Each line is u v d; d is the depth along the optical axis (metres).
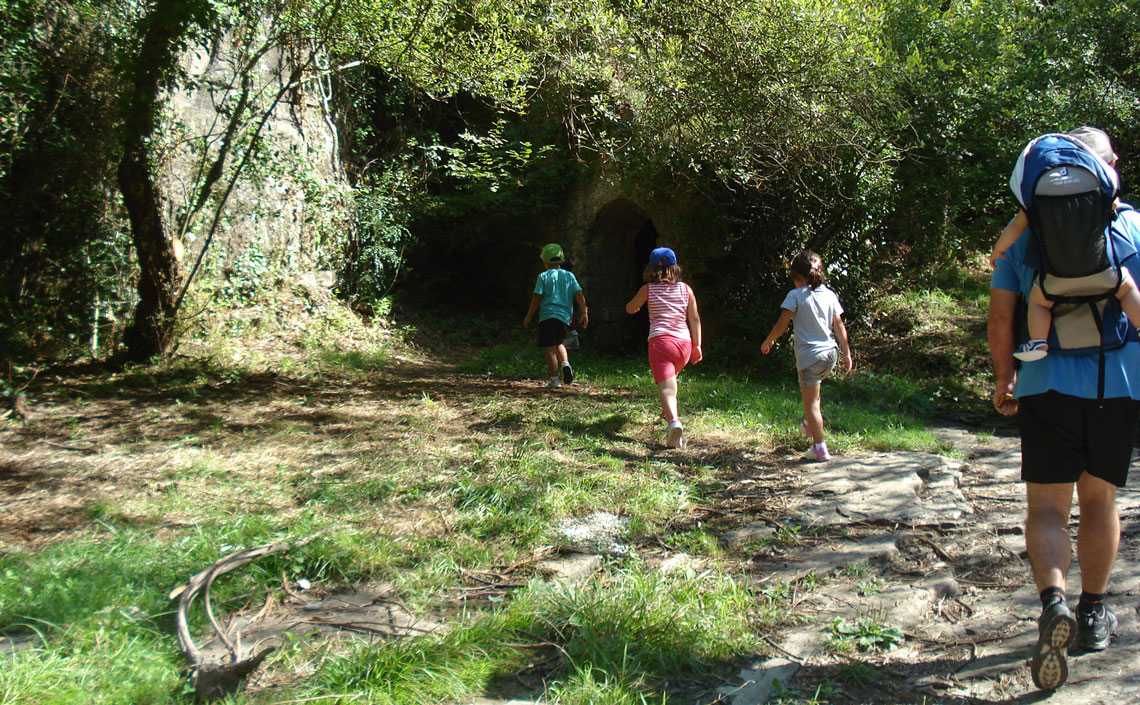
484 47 10.85
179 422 7.00
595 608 3.35
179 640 3.12
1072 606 3.43
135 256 9.98
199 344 9.95
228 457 6.01
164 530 4.46
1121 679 2.83
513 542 4.31
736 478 5.63
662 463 5.90
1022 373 2.94
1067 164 2.76
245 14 8.89
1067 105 10.22
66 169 8.98
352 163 13.62
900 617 3.48
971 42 10.42
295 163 11.39
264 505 4.89
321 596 3.73
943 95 10.21
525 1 10.67
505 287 15.41
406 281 14.59
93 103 9.04
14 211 8.73
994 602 3.65
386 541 4.21
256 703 2.76
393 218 13.42
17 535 4.43
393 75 11.37
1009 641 3.25
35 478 5.42
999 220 12.08
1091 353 2.80
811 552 4.27
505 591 3.76
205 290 10.38
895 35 10.75
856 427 7.23
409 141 13.95
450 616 3.50
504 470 5.40
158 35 7.93
